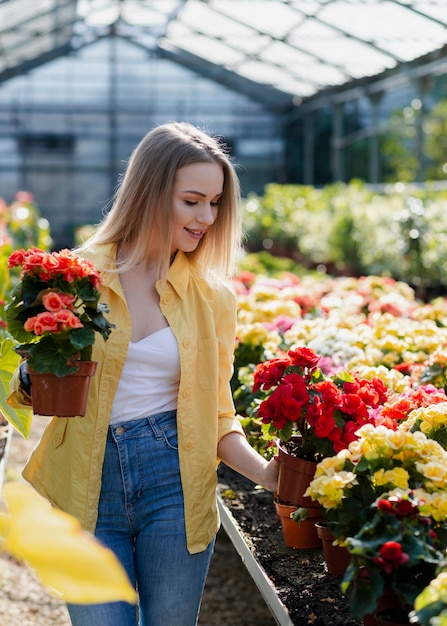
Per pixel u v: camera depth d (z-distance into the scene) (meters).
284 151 21.39
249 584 4.06
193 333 2.08
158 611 2.03
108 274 2.06
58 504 2.03
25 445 5.74
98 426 1.99
